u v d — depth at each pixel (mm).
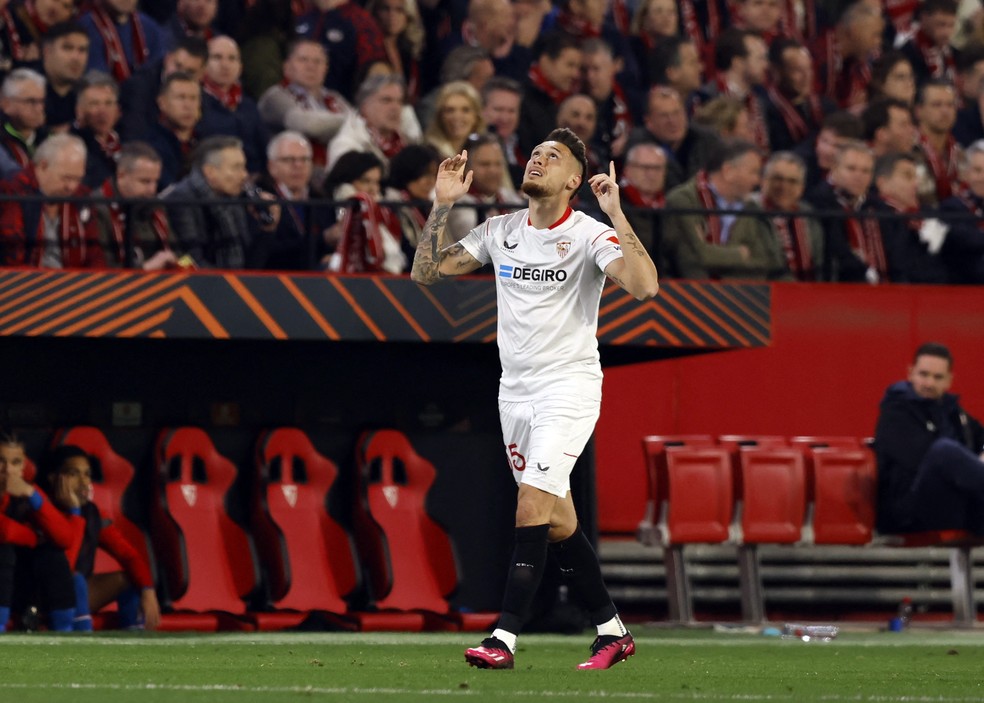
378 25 50719
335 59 49281
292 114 44375
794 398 46312
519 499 23031
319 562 36594
